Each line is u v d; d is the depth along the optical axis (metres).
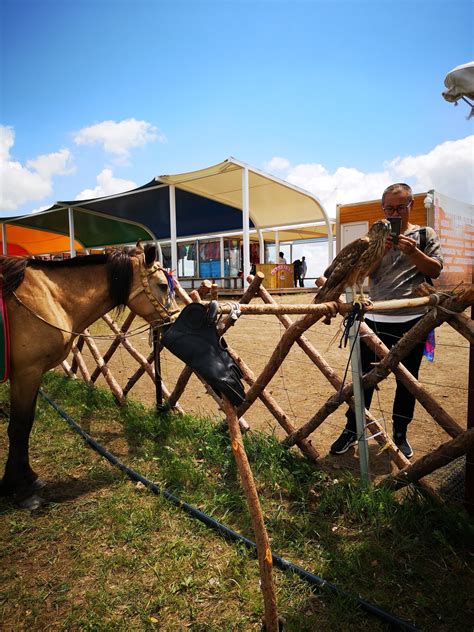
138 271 3.42
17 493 3.06
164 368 6.95
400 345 2.70
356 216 13.38
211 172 14.46
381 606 2.01
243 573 2.28
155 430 4.28
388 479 2.86
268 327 10.41
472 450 2.55
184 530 2.68
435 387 5.39
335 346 8.00
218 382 1.74
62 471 3.55
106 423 4.61
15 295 2.94
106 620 2.03
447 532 2.47
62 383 5.93
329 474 3.26
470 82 2.67
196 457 3.70
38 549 2.58
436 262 2.92
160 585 2.22
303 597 2.10
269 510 2.85
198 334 1.83
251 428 4.27
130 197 17.78
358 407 2.91
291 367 6.58
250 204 19.05
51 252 32.94
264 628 1.74
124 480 3.35
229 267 22.89
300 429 3.38
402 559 2.32
